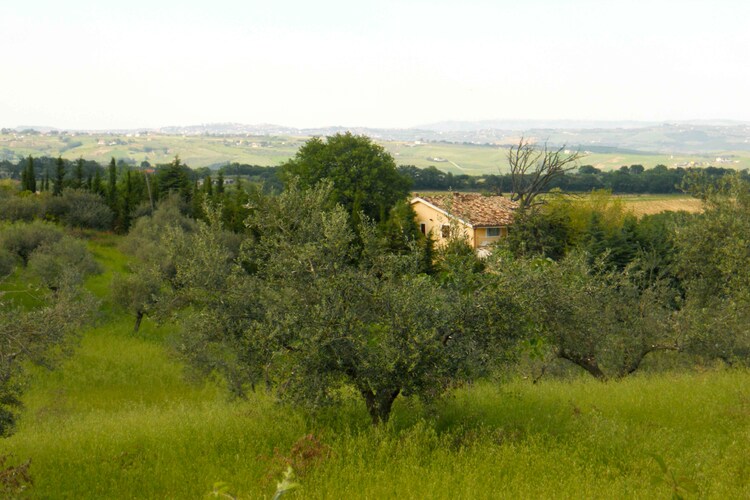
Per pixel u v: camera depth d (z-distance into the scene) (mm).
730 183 24734
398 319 12953
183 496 11906
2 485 11906
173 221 55594
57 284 38562
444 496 10922
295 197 17109
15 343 12781
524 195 67062
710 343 22906
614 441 13281
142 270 40812
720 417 15031
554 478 11641
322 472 12211
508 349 14172
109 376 31969
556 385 19672
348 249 14820
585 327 20219
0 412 13117
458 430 14164
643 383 19141
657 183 129125
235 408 17422
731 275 23422
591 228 56156
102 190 77312
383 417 14617
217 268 16578
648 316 23891
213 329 16453
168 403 27125
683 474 11195
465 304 13594
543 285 15492
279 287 15570
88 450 14742
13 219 59969
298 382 13695
